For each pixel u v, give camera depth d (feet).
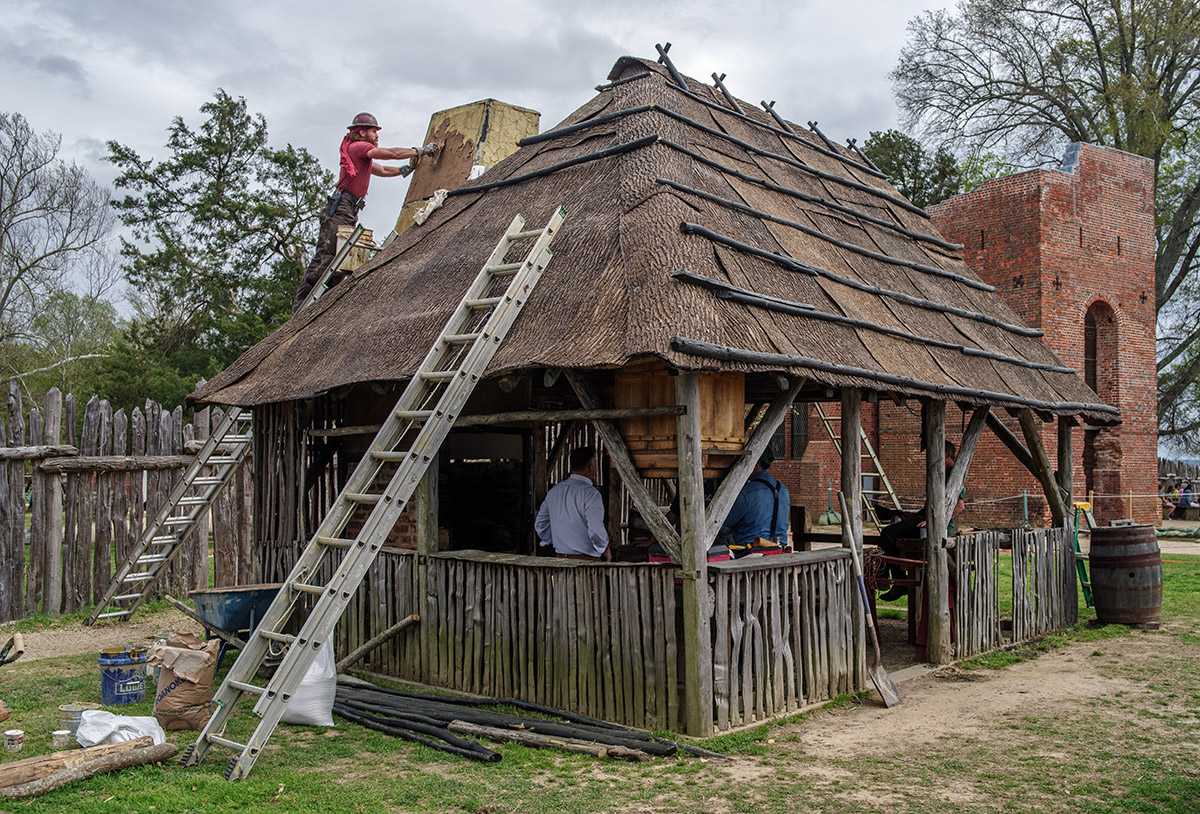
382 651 25.41
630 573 20.47
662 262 21.61
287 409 29.12
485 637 23.00
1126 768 18.25
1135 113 88.89
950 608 29.19
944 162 108.99
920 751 19.30
